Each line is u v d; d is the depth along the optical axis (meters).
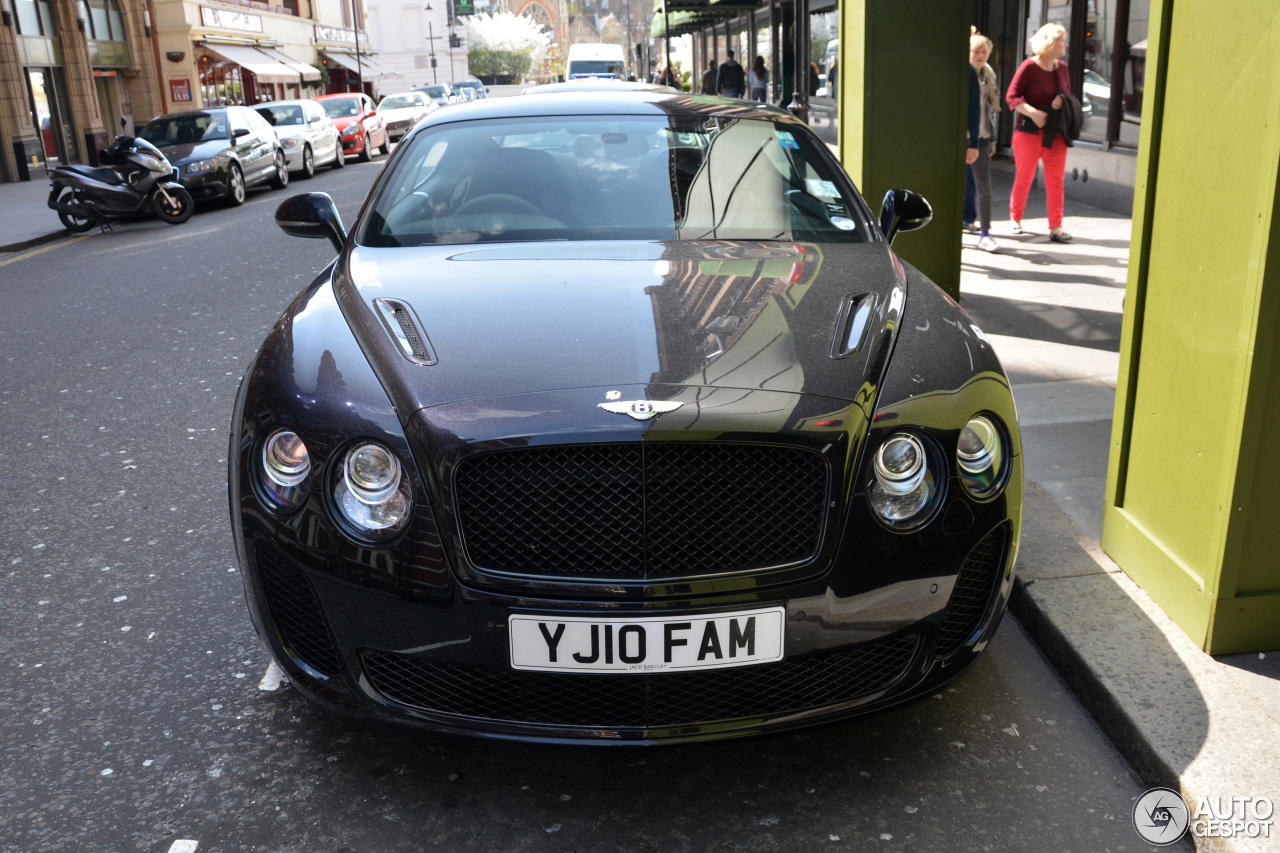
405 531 2.12
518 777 2.40
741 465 2.10
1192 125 2.65
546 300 2.59
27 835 2.21
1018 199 8.53
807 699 2.22
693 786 2.36
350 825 2.24
